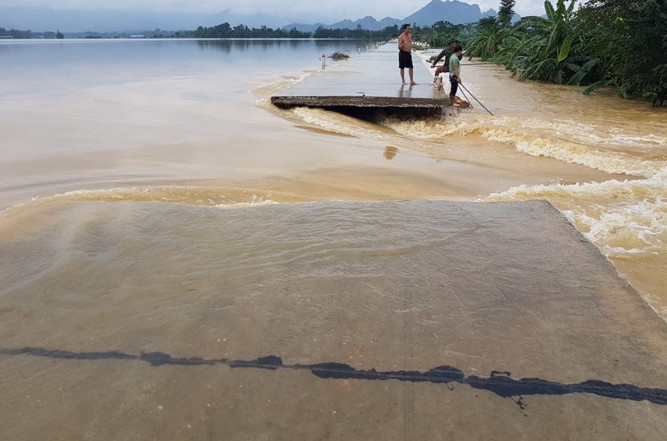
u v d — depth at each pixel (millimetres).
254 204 4602
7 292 2660
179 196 5094
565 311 2461
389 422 1739
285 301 2535
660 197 5434
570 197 5461
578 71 18578
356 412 1782
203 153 7387
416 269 2914
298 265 2961
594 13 14555
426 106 11141
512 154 8430
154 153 7305
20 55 37719
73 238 3363
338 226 3604
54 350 2148
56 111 10969
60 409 1800
